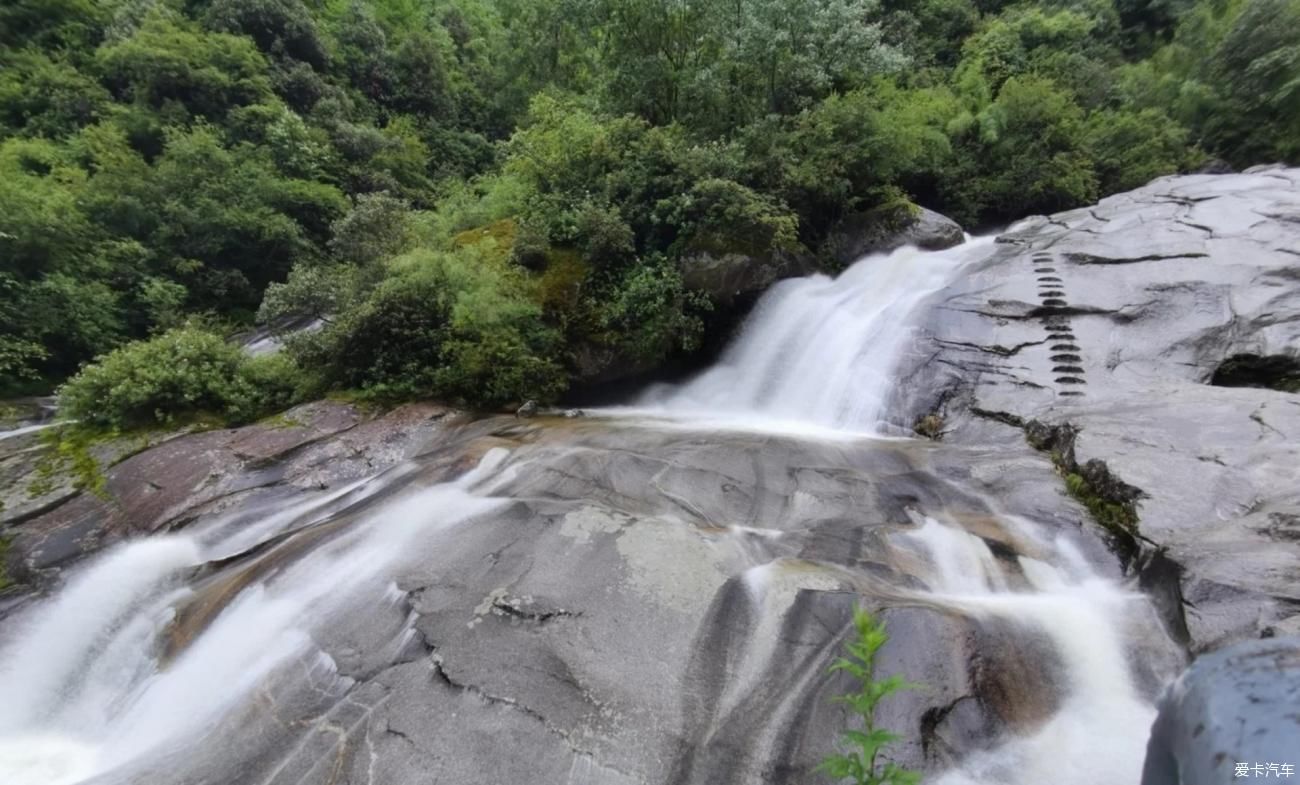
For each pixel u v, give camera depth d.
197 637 4.94
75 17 21.70
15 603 5.78
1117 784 3.07
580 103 16.91
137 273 15.55
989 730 3.30
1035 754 3.23
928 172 17.47
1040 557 4.87
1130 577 4.52
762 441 7.56
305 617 4.66
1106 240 10.47
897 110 16.06
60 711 5.04
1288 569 3.69
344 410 9.06
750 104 15.52
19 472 7.62
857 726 3.28
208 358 9.38
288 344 10.16
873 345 9.80
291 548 5.58
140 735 4.43
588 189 13.09
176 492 7.11
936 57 23.81
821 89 15.51
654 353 11.06
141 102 19.91
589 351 10.98
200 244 16.98
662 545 4.85
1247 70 18.33
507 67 25.33
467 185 21.44
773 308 11.96
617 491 5.94
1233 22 19.30
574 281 11.23
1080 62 20.41
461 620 4.21
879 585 4.43
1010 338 8.70
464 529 5.39
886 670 3.54
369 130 23.67
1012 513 5.50
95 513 6.89
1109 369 7.74
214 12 23.70
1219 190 11.64
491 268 10.70
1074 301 8.95
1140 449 5.57
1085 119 19.25
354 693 3.83
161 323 15.10
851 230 13.70
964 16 24.20
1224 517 4.49
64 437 8.41
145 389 8.55
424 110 29.83
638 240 12.13
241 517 6.77
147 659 5.13
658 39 15.91
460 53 36.06
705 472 6.31
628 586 4.41
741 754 3.25
